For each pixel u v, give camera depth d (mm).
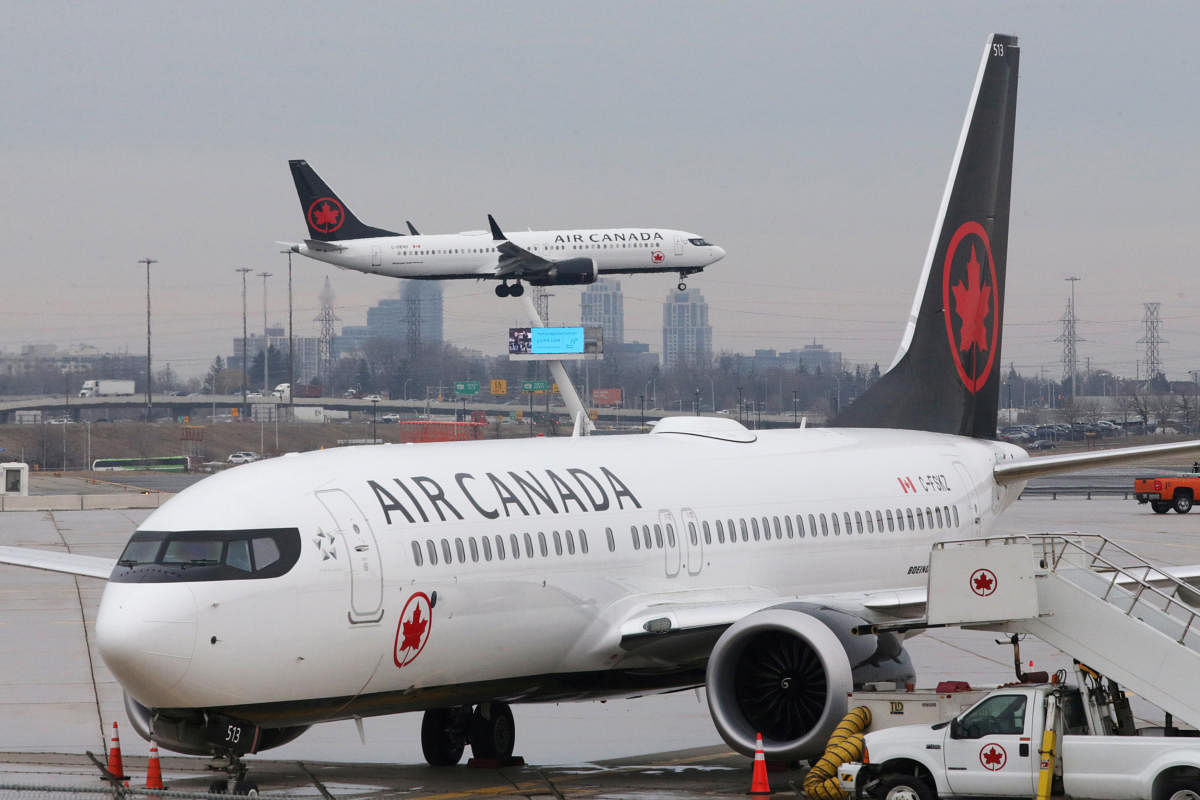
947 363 141375
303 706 83375
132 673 77312
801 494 115812
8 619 173875
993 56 142500
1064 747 77250
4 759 99250
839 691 86312
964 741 78625
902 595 97312
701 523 106062
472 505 91750
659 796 87688
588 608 96688
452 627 88312
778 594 111312
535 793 88562
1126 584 94438
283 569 80812
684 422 119125
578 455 104562
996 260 145625
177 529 81188
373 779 93375
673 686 104312
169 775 93812
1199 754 73750
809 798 85562
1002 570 84062
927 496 127250
